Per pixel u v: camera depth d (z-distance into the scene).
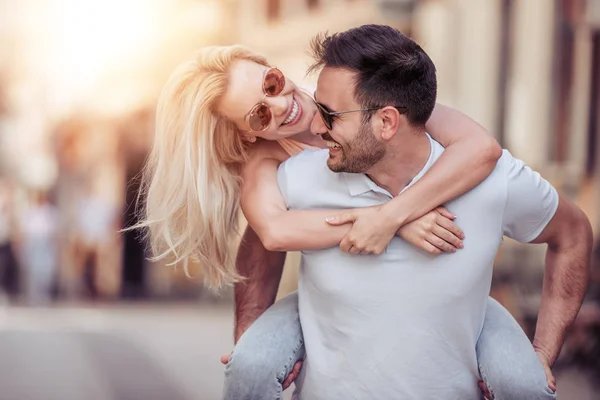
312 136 4.30
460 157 3.94
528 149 17.50
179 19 27.30
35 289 23.62
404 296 3.99
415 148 3.98
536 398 4.07
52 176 30.14
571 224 4.27
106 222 26.42
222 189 4.18
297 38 23.89
